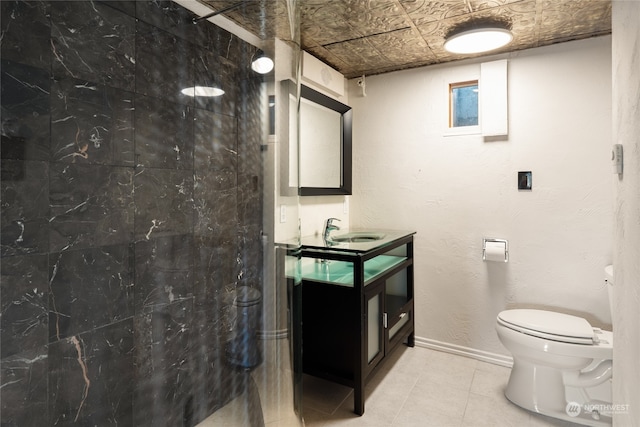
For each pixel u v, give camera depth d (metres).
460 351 2.68
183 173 1.51
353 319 2.00
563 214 2.35
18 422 1.06
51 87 1.10
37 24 1.07
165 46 1.43
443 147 2.70
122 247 1.31
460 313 2.68
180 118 1.49
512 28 2.12
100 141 1.23
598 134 2.24
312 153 2.50
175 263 1.50
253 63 1.72
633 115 1.01
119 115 1.29
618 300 1.26
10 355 1.04
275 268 1.74
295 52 1.75
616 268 1.30
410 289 2.75
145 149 1.38
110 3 1.25
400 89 2.83
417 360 2.60
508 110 2.48
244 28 1.69
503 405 2.04
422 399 2.11
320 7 1.89
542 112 2.38
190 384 1.56
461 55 2.54
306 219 2.53
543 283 2.42
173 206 1.48
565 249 2.35
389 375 2.39
